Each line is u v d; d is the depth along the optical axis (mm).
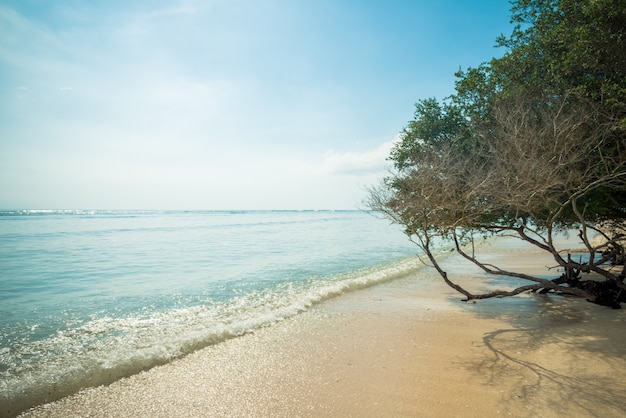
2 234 43094
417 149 12680
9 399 4922
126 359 6324
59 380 5543
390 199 9266
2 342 7738
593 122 8141
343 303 10750
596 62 7777
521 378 5160
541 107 9211
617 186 8312
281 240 39031
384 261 21844
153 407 4707
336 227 67875
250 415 4449
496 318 8602
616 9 7141
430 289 12844
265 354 6586
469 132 11898
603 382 4875
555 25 9492
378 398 4762
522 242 31547
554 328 7484
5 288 14445
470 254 23828
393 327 8156
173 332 8414
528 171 7461
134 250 28781
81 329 8781
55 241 35531
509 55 9930
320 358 6336
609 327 7305
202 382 5434
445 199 8773
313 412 4461
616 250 10680
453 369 5641
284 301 11352
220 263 21641
